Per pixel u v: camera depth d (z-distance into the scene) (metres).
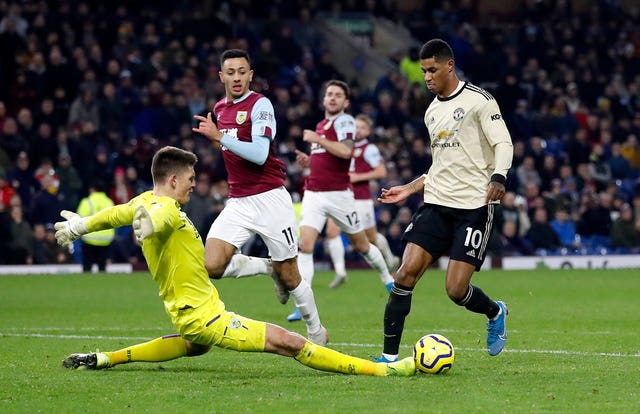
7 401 23.44
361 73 108.94
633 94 109.62
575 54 111.50
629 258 82.81
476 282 65.94
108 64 87.00
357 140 55.09
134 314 45.72
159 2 102.38
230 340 26.12
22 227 73.81
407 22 113.06
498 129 28.39
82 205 70.00
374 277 71.06
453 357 27.38
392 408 22.36
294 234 33.78
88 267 74.75
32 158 78.56
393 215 81.12
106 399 23.64
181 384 25.64
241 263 33.78
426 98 95.81
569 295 56.22
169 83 89.12
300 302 33.50
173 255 25.83
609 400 23.44
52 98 84.88
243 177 33.47
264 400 23.39
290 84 96.31
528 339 36.38
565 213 83.62
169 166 26.11
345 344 34.94
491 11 122.44
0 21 91.12
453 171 28.94
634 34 116.69
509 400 23.38
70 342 35.53
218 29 97.19
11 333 38.47
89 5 98.81
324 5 111.81
